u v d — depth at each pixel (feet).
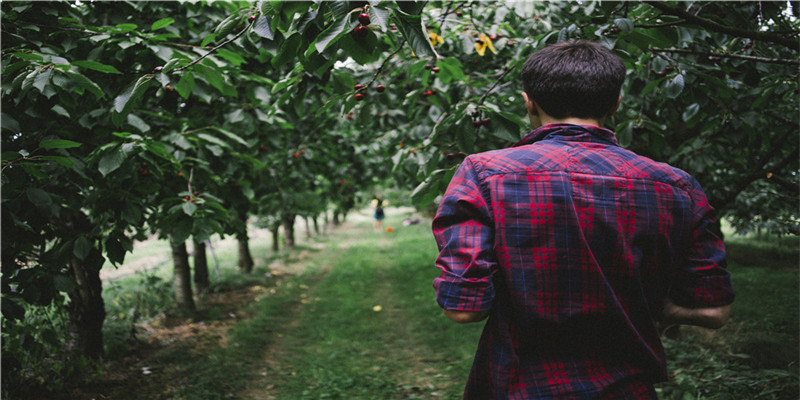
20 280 7.50
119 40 7.09
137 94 4.82
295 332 18.25
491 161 2.80
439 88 9.52
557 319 2.55
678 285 2.74
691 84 6.34
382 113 11.37
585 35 5.55
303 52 4.10
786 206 16.15
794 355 11.46
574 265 2.53
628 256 2.56
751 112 7.33
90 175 8.32
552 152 2.75
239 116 10.00
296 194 18.24
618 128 6.99
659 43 5.37
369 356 15.25
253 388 12.66
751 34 5.10
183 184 9.97
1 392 10.41
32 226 7.18
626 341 2.63
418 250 41.63
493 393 2.78
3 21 7.25
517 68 6.26
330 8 3.27
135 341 15.97
